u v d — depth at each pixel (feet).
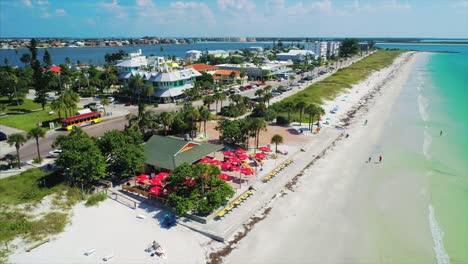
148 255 123.65
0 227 134.72
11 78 390.21
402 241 138.62
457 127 302.86
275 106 337.72
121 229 139.74
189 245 130.31
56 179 178.40
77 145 178.81
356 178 196.65
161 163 184.24
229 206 155.53
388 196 175.73
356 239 138.92
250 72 583.58
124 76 455.22
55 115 330.13
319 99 403.75
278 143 248.52
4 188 167.02
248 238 136.77
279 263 122.72
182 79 412.16
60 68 587.68
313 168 209.77
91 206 157.58
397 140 266.16
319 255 128.26
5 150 231.91
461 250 133.39
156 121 255.09
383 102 409.69
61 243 129.70
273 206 162.40
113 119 320.09
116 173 189.06
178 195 150.41
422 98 434.30
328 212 158.61
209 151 203.00
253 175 191.11
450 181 193.98
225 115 333.62
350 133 283.59
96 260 120.37
